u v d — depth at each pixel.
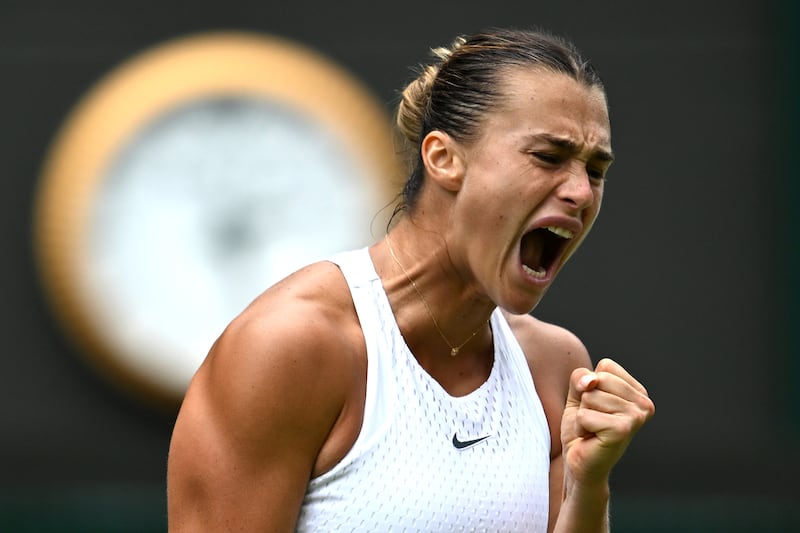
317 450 9.16
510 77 9.36
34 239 26.20
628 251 25.66
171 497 9.21
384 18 26.33
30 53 26.33
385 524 9.16
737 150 25.72
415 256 9.77
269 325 9.06
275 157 26.22
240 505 8.94
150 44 26.53
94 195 26.17
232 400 8.98
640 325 25.52
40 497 25.55
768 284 25.52
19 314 26.11
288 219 26.19
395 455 9.24
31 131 26.25
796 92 25.70
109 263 26.20
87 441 25.88
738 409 25.42
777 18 25.81
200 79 26.22
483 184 9.35
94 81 26.38
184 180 26.30
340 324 9.35
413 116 10.11
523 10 26.02
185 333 26.20
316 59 26.38
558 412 10.59
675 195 25.70
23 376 25.97
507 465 9.73
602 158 9.48
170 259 26.23
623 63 25.91
